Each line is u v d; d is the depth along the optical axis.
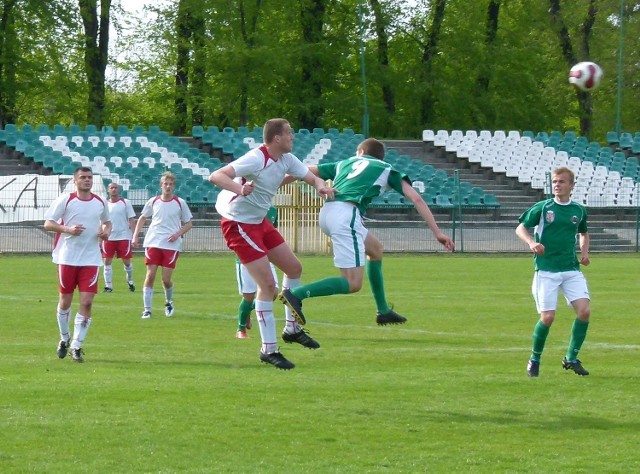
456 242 58.69
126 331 23.75
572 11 92.81
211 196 58.91
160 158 64.44
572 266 17.73
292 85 88.50
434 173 68.19
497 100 92.94
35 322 25.08
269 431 13.14
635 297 33.38
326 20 87.88
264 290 16.20
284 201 53.78
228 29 84.44
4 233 51.34
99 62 83.19
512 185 69.75
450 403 15.05
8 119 85.06
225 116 86.81
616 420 14.09
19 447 12.19
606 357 20.27
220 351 20.48
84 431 12.97
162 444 12.42
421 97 92.94
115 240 34.28
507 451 12.40
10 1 77.69
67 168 59.53
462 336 23.36
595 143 75.00
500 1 92.81
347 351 20.70
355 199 18.36
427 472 11.42
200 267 44.81
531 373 17.50
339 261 18.17
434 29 91.56
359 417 14.01
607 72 94.12
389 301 31.58
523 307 29.97
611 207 64.88
